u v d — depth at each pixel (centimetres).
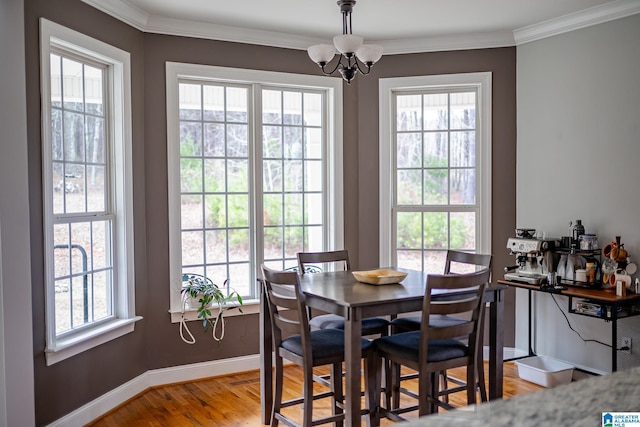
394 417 302
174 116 420
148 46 410
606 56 400
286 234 474
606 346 405
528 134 453
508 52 462
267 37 448
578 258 405
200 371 433
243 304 443
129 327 388
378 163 485
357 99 485
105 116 381
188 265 435
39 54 307
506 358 468
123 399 382
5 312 280
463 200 481
